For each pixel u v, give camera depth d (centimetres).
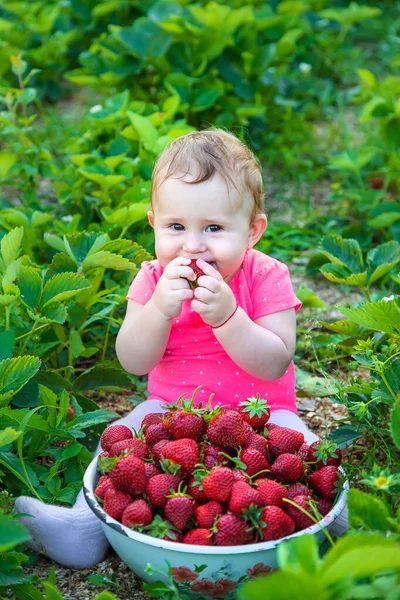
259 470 207
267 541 191
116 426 226
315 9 689
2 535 181
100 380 282
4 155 388
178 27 475
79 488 241
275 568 194
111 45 506
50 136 528
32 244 345
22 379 237
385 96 462
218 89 477
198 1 561
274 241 421
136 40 486
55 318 260
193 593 199
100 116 423
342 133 554
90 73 531
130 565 209
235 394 254
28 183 409
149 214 263
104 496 208
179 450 204
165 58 494
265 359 240
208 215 233
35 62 592
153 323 239
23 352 276
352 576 153
